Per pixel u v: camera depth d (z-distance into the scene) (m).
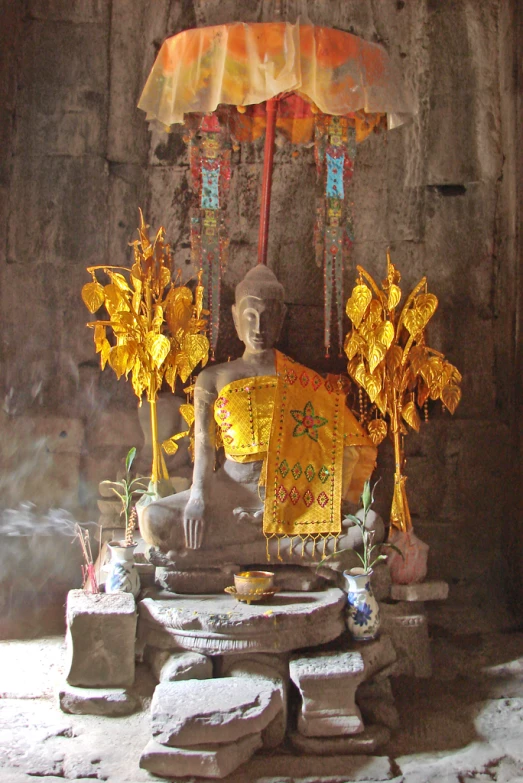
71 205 5.98
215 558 4.74
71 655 4.25
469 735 4.13
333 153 5.13
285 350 6.03
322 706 4.00
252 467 4.96
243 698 3.87
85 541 5.78
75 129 5.99
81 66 6.01
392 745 4.05
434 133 5.97
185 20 6.08
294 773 3.79
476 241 5.92
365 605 4.45
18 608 5.55
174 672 4.12
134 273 5.19
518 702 4.46
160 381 5.26
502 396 5.84
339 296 5.24
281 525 4.80
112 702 4.16
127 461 4.99
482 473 5.80
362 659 4.21
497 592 5.73
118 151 6.05
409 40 6.02
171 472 5.73
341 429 5.11
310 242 6.05
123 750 3.87
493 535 5.79
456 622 5.39
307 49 4.55
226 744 3.76
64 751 3.85
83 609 4.26
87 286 5.19
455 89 5.95
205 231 5.24
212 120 5.23
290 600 4.46
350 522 4.89
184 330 5.29
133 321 5.16
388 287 5.23
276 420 4.99
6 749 3.85
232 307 5.27
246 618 4.16
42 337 5.96
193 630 4.21
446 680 4.71
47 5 6.01
